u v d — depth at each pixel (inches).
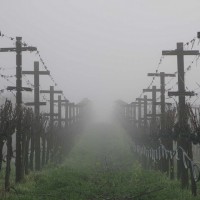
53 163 1099.9
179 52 722.8
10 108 682.2
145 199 585.9
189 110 628.4
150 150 1034.1
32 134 907.4
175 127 701.9
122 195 623.8
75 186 690.2
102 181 781.3
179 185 685.9
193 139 608.1
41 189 648.4
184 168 665.0
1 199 538.6
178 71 716.0
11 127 658.8
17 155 737.6
